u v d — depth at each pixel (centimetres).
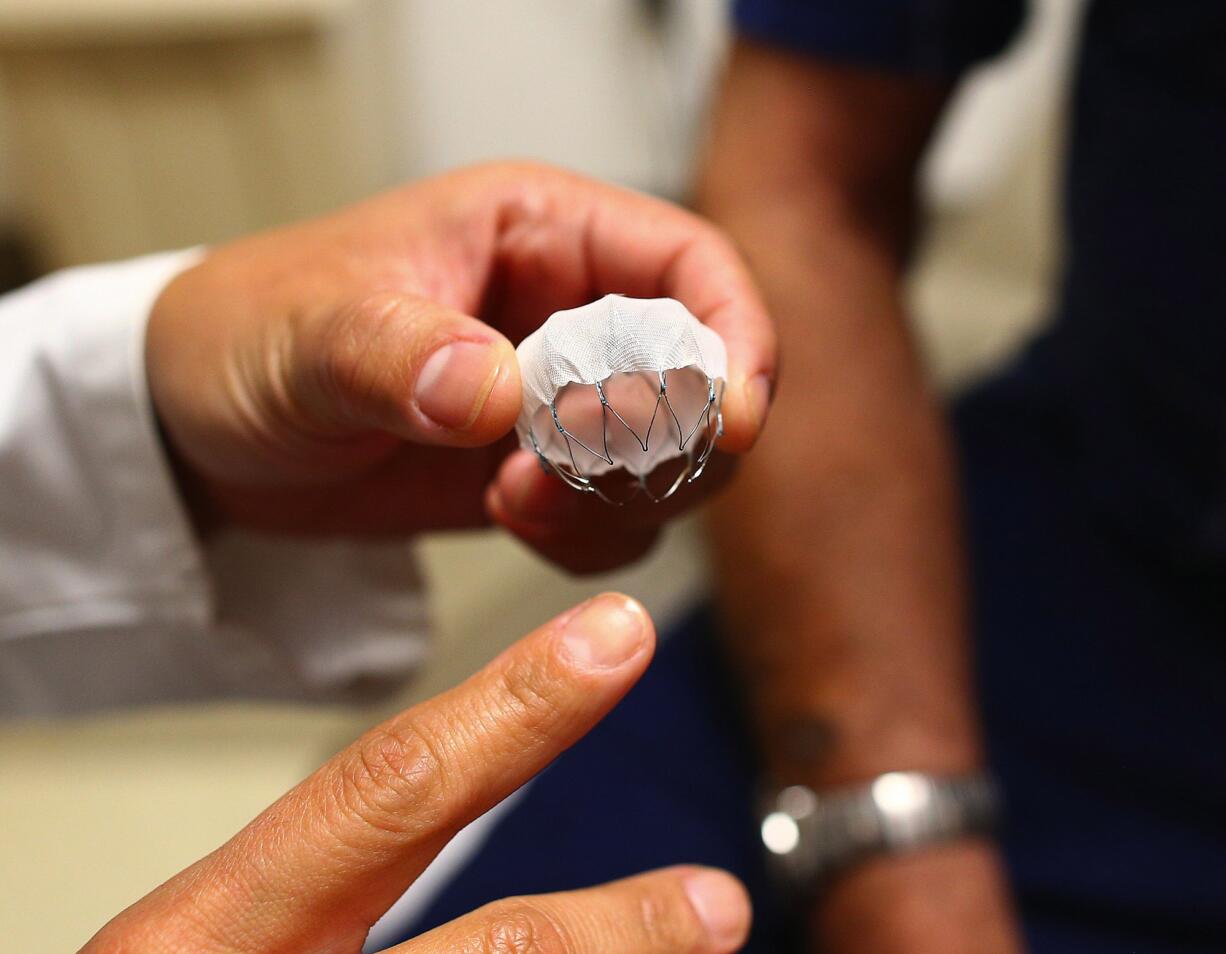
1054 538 52
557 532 34
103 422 36
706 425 30
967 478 56
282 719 54
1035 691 47
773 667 46
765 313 31
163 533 38
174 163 105
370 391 29
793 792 44
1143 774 44
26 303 38
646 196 33
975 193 93
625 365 27
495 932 27
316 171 107
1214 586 46
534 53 121
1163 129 47
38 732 54
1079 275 54
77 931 44
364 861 26
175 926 26
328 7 98
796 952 42
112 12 95
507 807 47
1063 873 43
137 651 41
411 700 52
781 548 46
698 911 29
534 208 33
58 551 39
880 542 46
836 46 53
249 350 33
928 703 44
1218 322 45
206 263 35
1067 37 84
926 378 52
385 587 41
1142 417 49
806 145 55
